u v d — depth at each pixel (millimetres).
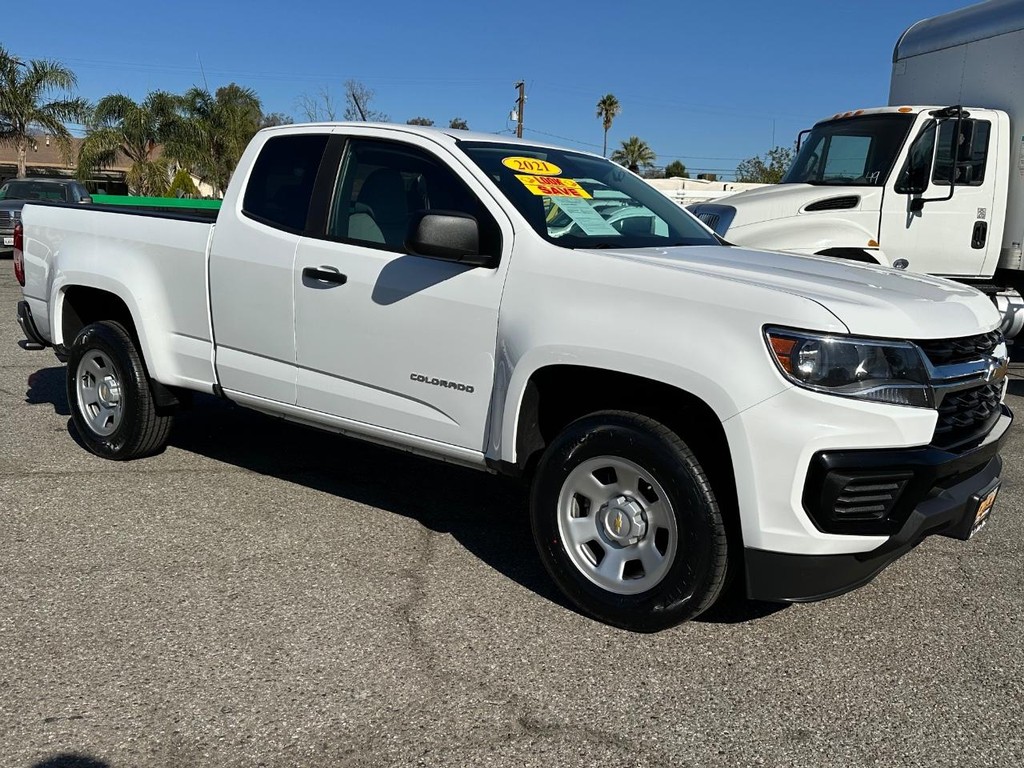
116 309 5625
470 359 3902
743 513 3240
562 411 4004
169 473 5387
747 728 2965
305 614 3654
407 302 4062
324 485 5281
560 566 3709
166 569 4047
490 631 3564
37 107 31984
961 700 3168
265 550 4301
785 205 8766
